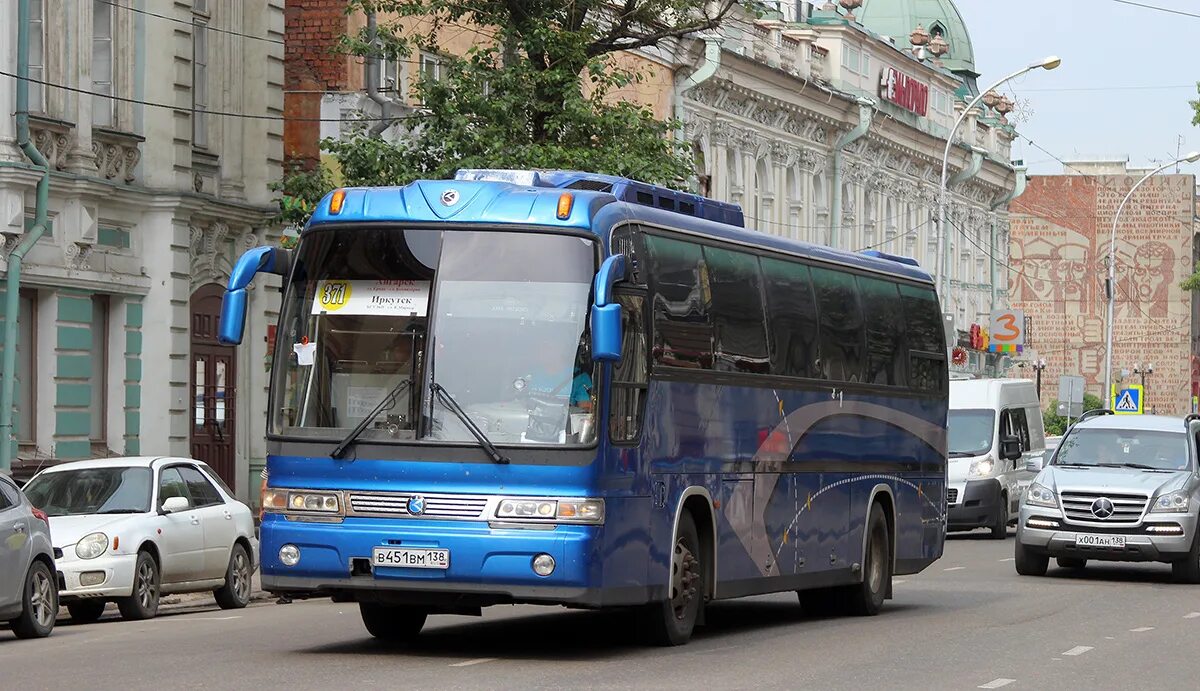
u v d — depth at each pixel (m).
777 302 20.86
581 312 16.47
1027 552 30.16
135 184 33.75
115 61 33.41
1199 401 136.12
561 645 18.34
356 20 41.03
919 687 15.23
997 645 19.05
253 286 37.81
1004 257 94.62
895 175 76.81
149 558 23.27
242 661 16.42
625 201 17.92
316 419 16.58
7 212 29.75
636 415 17.19
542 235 16.62
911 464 24.94
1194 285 70.94
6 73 29.81
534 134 33.50
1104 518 29.30
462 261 16.61
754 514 20.02
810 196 68.06
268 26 38.06
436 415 16.34
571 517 16.16
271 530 16.61
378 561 16.27
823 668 16.55
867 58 72.50
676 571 18.20
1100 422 31.36
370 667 15.94
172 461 24.91
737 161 62.03
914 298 25.45
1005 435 43.53
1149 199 130.88
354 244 16.81
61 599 22.45
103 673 15.41
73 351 32.25
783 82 63.75
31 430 31.58
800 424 21.31
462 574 16.16
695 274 18.77
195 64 36.12
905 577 30.23
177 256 34.66
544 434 16.25
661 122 33.88
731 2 36.12
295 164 39.44
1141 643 19.44
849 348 22.92
